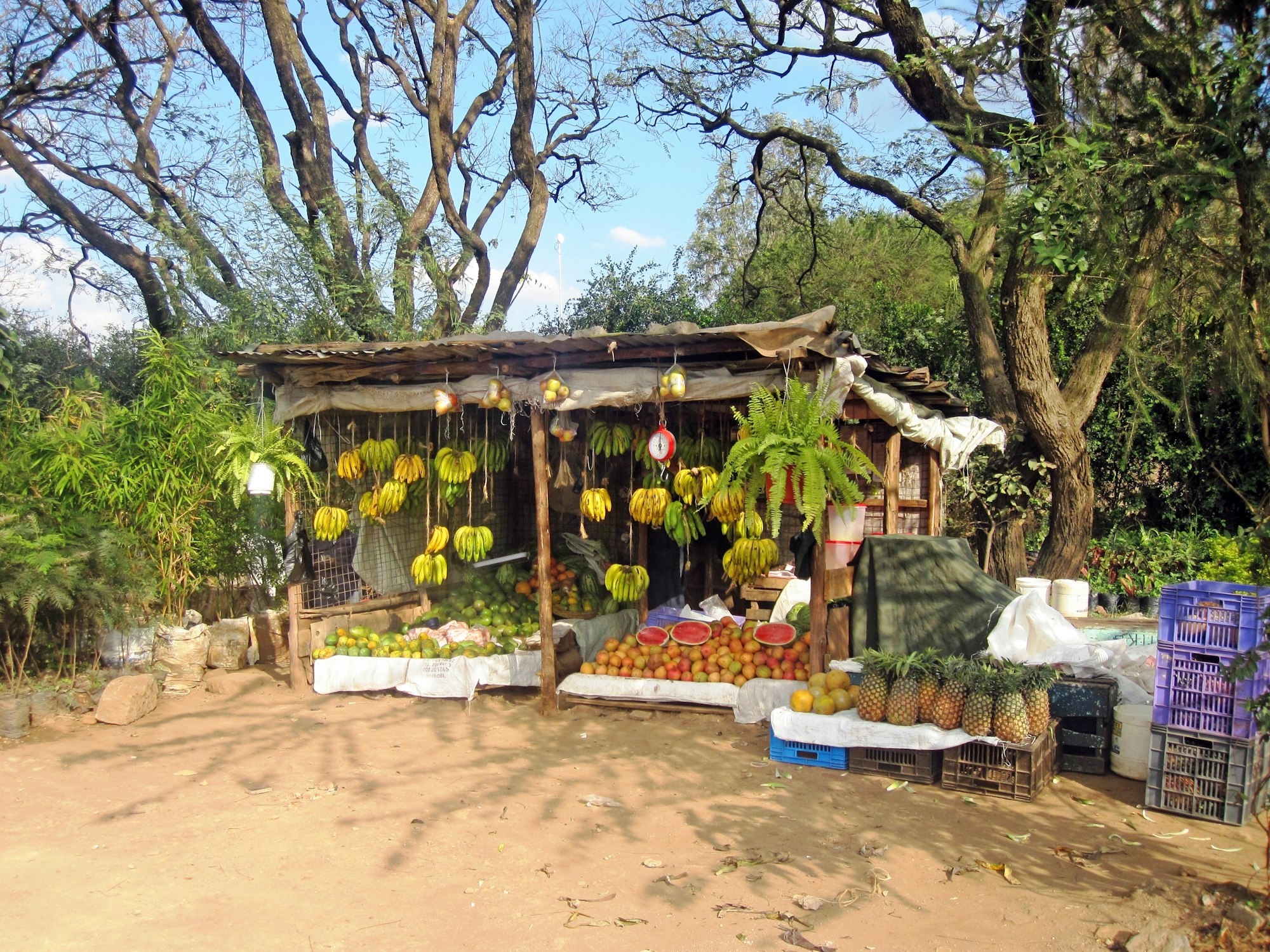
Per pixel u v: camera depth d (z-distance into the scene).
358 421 8.67
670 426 7.65
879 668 5.79
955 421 8.38
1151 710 5.64
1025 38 8.73
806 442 5.59
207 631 8.06
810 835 4.82
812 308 19.36
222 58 12.65
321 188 12.80
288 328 11.16
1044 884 4.26
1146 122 6.47
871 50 12.90
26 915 4.02
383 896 4.16
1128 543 11.94
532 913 3.99
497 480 9.57
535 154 15.27
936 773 5.71
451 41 14.09
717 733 6.61
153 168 13.75
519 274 14.92
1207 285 6.05
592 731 6.71
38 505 7.21
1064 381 12.97
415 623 8.46
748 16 14.45
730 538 8.31
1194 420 12.23
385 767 5.94
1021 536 11.74
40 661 7.39
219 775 5.82
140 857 4.61
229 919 3.97
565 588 8.51
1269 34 5.72
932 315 14.97
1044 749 5.51
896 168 14.21
